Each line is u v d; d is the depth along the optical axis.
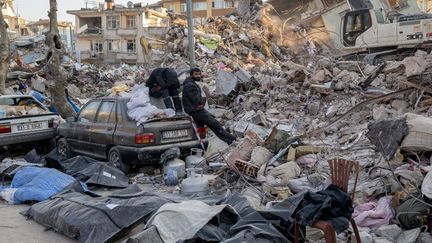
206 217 5.02
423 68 10.28
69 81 26.97
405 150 6.51
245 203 5.68
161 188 8.00
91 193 6.78
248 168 7.68
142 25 64.06
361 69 14.20
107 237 5.21
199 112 9.75
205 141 9.42
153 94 10.09
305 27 29.41
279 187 6.84
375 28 18.94
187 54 25.97
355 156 8.00
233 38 29.48
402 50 18.36
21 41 36.62
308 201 4.83
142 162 8.60
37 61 33.69
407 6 25.22
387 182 6.27
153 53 32.09
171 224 4.95
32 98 12.43
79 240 5.48
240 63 24.81
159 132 8.72
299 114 12.45
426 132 6.28
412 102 10.30
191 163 8.69
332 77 13.65
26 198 7.17
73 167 8.80
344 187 5.02
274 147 8.25
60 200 6.35
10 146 11.01
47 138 10.96
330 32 27.09
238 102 14.33
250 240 4.48
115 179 8.23
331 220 4.59
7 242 5.58
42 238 5.71
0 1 16.22
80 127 10.02
